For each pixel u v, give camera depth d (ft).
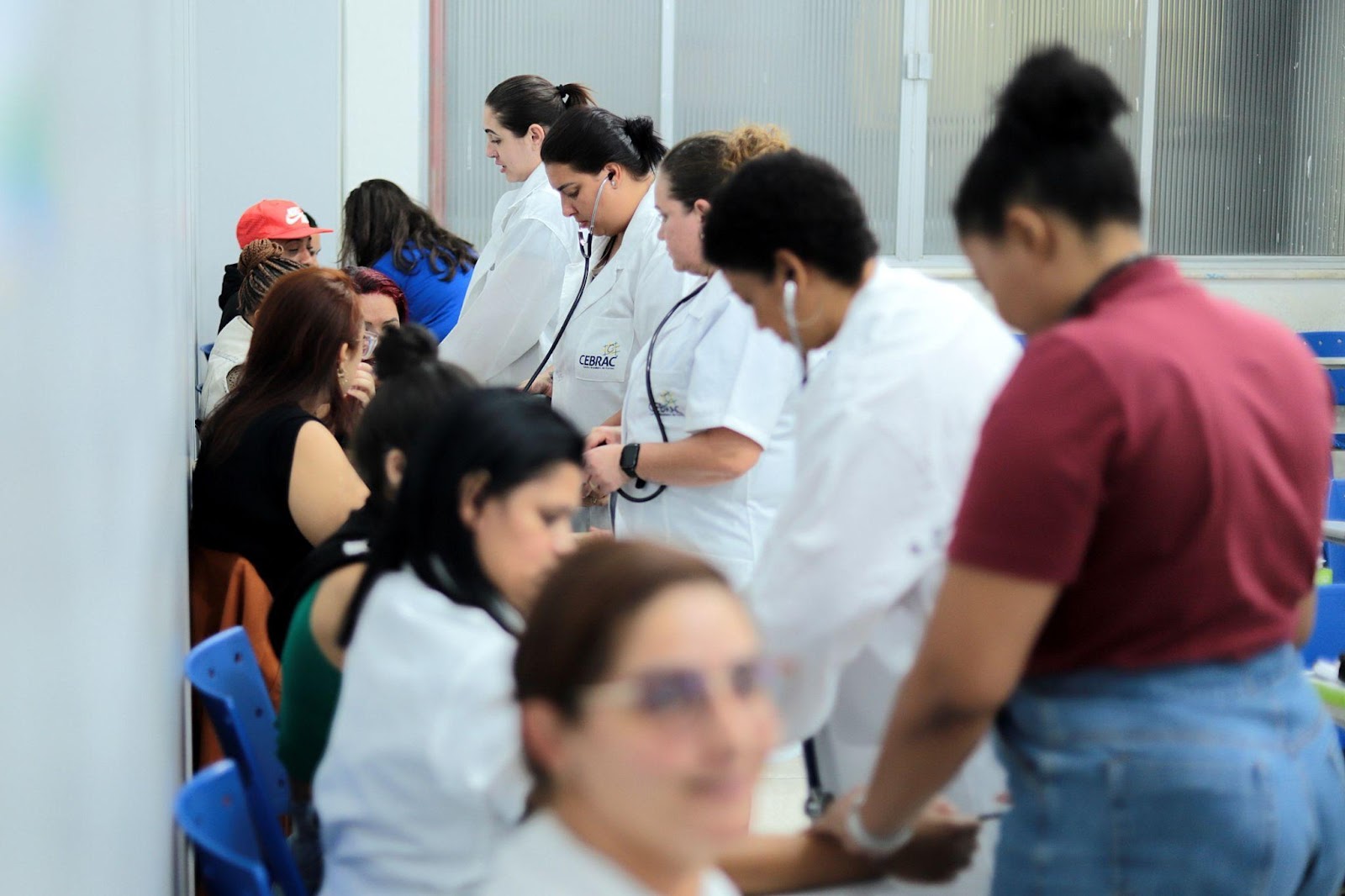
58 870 2.02
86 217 2.61
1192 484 4.10
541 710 3.07
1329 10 26.68
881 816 4.73
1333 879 4.66
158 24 6.57
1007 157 4.44
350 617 5.26
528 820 3.34
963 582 4.18
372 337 12.58
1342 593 9.12
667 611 2.96
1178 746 4.24
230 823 5.11
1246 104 26.73
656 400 9.93
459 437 4.91
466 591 4.92
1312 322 27.09
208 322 19.95
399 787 4.78
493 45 24.18
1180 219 26.86
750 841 5.10
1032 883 4.48
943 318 5.56
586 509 11.53
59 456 2.18
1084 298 4.41
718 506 9.78
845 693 5.91
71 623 2.30
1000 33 25.70
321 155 19.97
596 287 12.00
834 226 5.86
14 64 1.73
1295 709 4.46
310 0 19.69
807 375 6.31
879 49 25.35
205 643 6.37
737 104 25.09
